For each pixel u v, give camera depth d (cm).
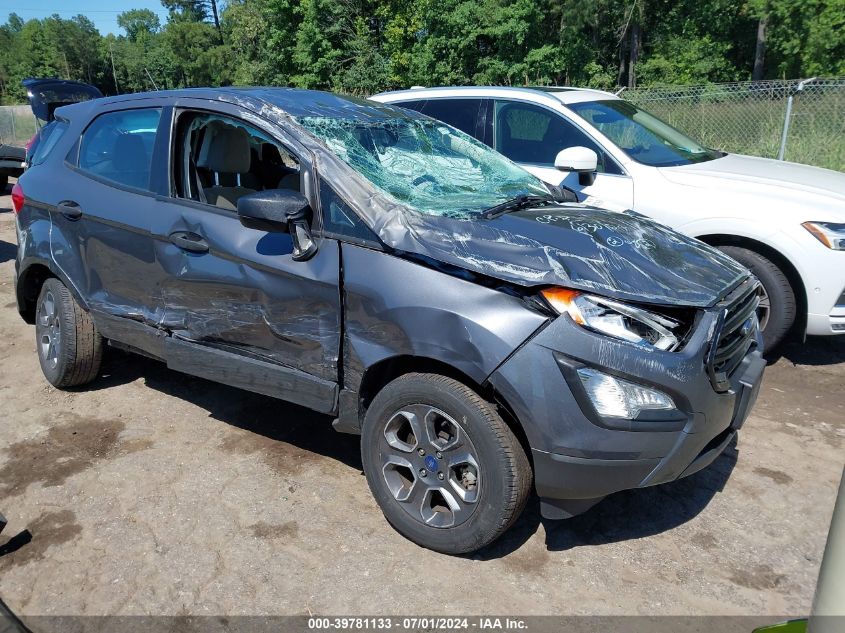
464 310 265
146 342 378
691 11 3541
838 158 983
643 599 270
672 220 501
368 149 339
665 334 260
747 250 479
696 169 525
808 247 455
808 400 443
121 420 408
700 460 278
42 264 421
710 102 1098
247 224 302
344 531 308
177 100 366
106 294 393
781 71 3072
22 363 495
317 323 304
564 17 2731
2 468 358
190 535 304
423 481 289
